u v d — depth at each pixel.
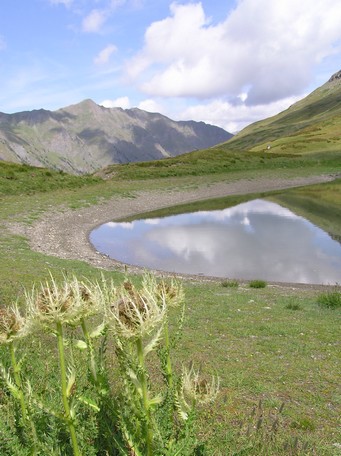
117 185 51.22
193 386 2.83
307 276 21.70
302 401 7.13
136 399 2.42
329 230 32.38
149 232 33.22
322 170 69.62
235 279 20.59
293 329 11.21
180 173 61.16
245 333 10.81
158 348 3.04
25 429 2.72
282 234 31.47
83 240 29.69
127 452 2.72
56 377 3.54
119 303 2.14
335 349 9.79
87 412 3.06
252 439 4.44
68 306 2.24
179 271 22.72
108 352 6.02
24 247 24.31
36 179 46.59
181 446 2.64
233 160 71.06
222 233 32.47
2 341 2.58
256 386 7.52
